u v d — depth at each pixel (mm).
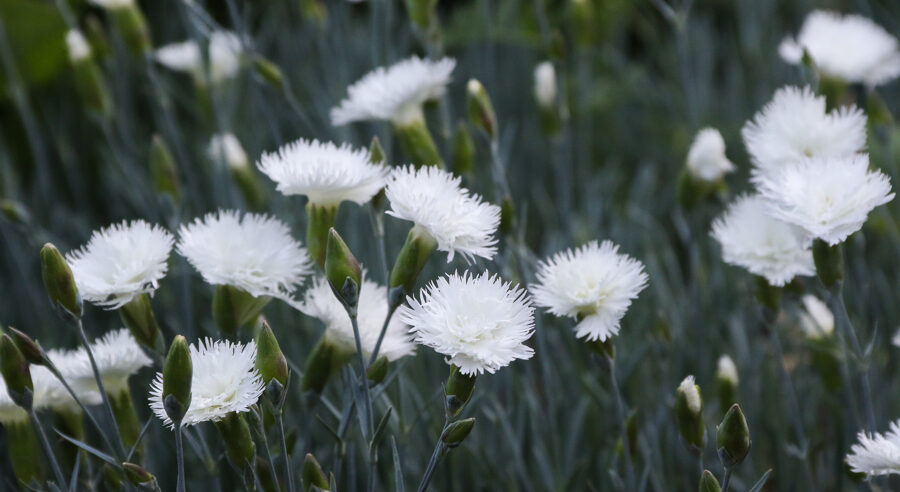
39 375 843
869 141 1100
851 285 1053
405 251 818
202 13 1005
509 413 932
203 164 1259
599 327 824
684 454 955
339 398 955
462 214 815
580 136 1276
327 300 842
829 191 827
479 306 787
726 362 894
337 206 847
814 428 987
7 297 1113
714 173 950
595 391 986
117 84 1266
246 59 1061
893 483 964
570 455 955
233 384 785
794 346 1052
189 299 967
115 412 855
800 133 868
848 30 992
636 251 1172
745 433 799
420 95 920
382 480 954
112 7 1054
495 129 940
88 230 1197
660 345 942
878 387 975
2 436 966
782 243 873
